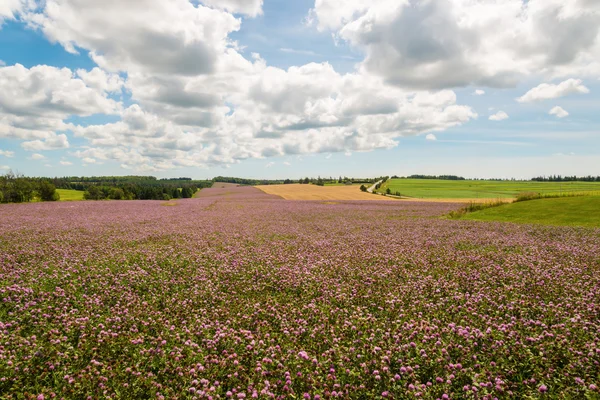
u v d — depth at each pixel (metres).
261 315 8.53
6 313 8.42
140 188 131.75
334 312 8.64
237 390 5.30
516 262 14.52
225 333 7.10
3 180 73.88
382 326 7.70
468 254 16.92
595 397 4.73
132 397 5.11
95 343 6.71
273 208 61.56
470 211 46.88
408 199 96.75
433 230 28.61
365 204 73.88
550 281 11.08
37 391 5.17
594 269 13.04
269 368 5.95
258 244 20.69
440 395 5.12
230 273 13.04
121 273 12.69
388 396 4.96
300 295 10.57
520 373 5.56
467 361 5.85
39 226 29.08
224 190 153.00
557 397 4.89
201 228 29.55
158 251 17.50
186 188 137.50
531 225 31.95
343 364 5.93
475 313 8.21
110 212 47.94
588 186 159.00
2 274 11.81
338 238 23.69
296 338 7.17
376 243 21.09
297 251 18.16
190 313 8.77
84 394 5.07
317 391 5.16
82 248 18.17
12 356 5.76
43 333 7.14
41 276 11.80
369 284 11.36
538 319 7.88
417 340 6.69
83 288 10.86
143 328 7.61
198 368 5.73
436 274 12.80
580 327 7.20
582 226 30.73
